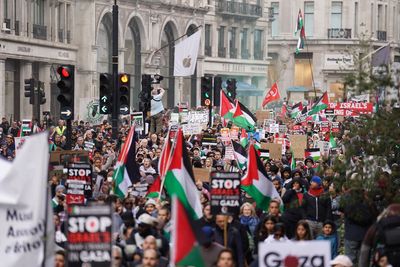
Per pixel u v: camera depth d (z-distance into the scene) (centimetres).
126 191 2992
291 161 4469
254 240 2564
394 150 2703
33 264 1638
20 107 8112
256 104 12419
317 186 2778
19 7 7919
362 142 2581
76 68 8969
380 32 14575
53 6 8550
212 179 2422
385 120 2555
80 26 8969
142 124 4928
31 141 1619
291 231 2661
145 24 9775
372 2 14425
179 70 5766
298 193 2959
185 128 5128
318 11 14112
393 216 2195
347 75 2580
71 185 2809
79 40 8988
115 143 4378
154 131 6088
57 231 2334
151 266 1908
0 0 7544
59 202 2841
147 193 2859
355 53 3000
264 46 12638
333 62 14075
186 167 2481
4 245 1623
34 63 8344
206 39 11312
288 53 14088
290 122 7206
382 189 2561
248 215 2650
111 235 1789
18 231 1627
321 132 6031
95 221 1789
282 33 14100
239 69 12019
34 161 1622
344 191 2616
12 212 1623
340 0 14150
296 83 14150
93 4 8938
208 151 4388
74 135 5297
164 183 2511
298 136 4616
